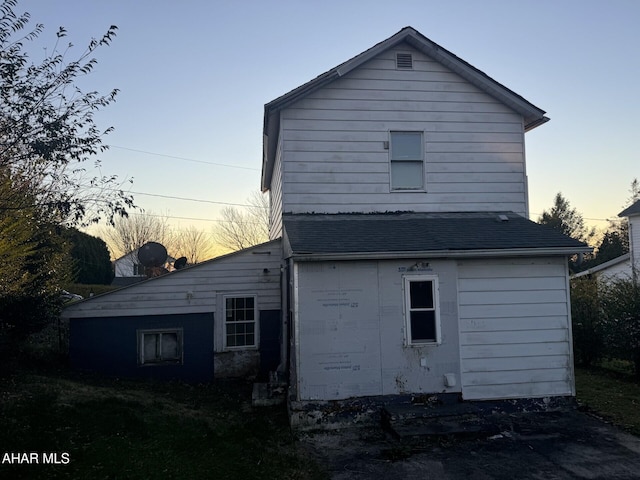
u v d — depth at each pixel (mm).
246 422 9164
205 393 11633
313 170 11781
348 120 11969
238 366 13227
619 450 7531
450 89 12406
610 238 48531
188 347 13086
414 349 9422
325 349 9203
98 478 5707
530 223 11297
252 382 12969
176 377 12969
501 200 12344
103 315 12750
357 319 9336
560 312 9898
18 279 9633
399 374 9336
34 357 12484
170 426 7910
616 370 13797
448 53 12023
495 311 9742
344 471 6922
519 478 6598
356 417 9078
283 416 9680
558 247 9641
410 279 9531
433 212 12094
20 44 6051
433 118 12289
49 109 6262
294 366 9344
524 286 9867
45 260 11039
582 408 9648
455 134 12344
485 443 7922
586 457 7273
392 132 12164
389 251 9258
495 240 9953
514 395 9586
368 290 9422
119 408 8250
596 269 26922
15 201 6930
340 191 11820
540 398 9648
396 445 7934
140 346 12883
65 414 7531
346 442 8188
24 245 8836
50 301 11789
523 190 12445
